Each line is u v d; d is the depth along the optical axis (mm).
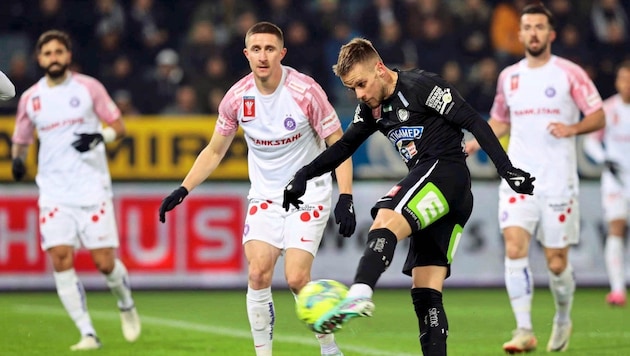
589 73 59531
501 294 47688
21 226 48156
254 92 24859
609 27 62469
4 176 48062
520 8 61469
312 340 33125
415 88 21641
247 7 60188
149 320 38906
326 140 25172
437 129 21812
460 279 49562
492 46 61062
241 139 48969
